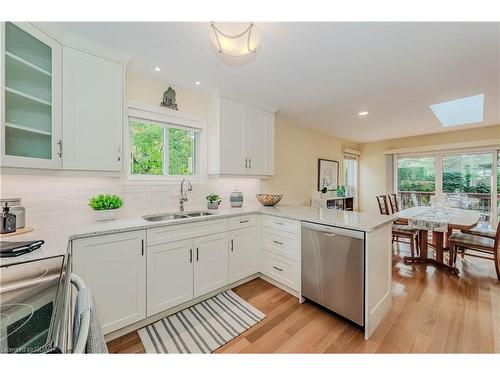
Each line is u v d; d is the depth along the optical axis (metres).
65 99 1.55
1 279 0.82
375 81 2.29
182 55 1.84
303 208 2.78
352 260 1.71
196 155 2.76
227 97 2.62
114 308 1.57
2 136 1.18
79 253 1.42
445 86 2.39
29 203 1.62
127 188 2.17
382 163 5.43
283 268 2.32
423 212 3.30
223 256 2.26
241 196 2.87
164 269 1.83
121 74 1.83
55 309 0.65
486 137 4.02
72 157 1.58
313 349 1.51
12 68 1.29
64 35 1.53
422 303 2.08
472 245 2.70
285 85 2.41
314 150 4.50
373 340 1.60
